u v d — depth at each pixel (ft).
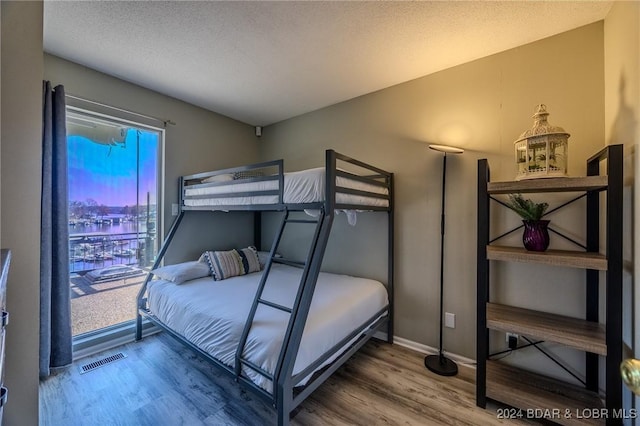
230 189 8.01
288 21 5.98
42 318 6.67
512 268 6.91
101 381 6.65
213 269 9.20
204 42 6.74
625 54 4.95
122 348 8.26
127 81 8.70
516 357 6.82
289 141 12.05
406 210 8.72
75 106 7.66
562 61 6.36
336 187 5.99
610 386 4.61
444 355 7.88
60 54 7.24
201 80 8.67
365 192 7.22
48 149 6.77
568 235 6.26
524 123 6.82
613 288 4.59
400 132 8.86
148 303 8.55
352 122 9.98
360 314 7.11
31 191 4.34
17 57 4.22
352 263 9.92
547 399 5.49
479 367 5.86
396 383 6.68
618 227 4.57
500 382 6.07
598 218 5.84
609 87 5.65
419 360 7.77
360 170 9.74
